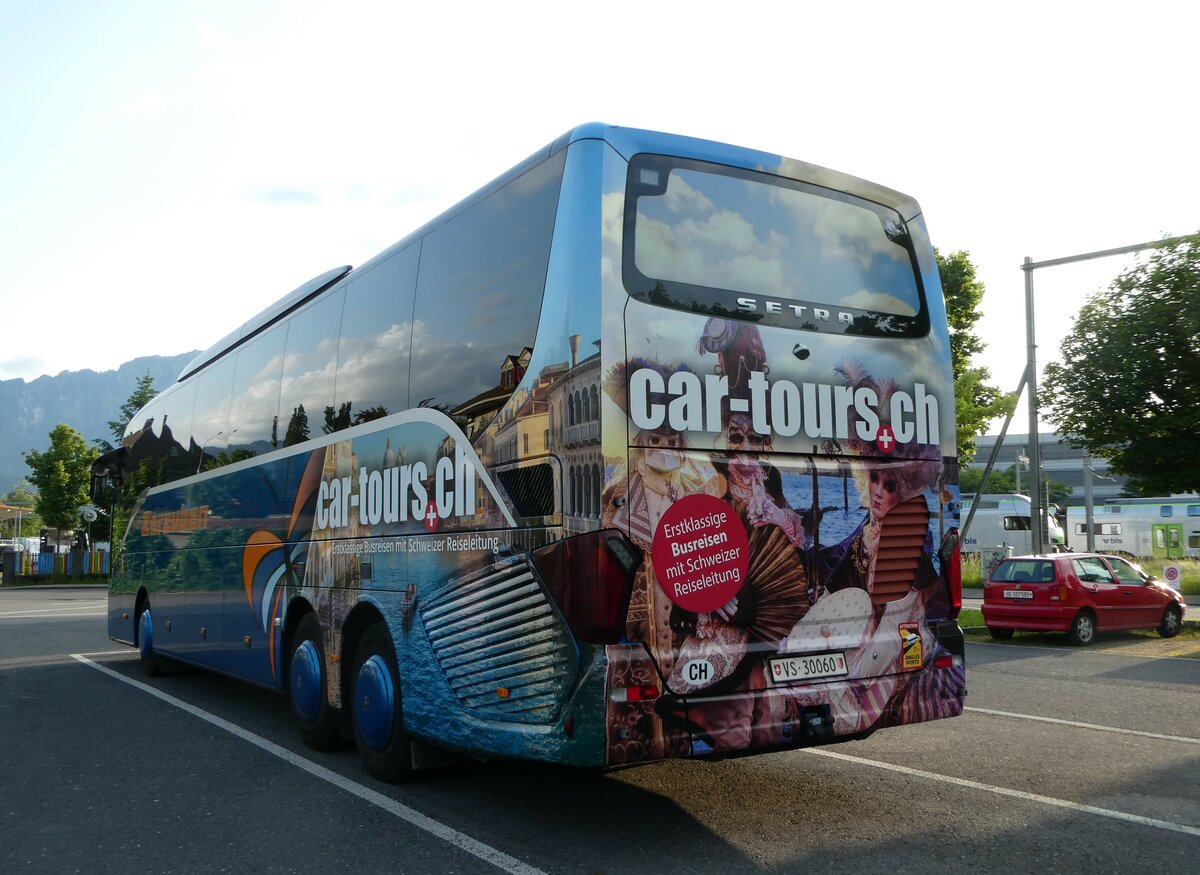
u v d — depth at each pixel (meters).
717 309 5.44
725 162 5.71
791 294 5.77
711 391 5.32
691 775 6.95
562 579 5.06
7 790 6.83
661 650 5.01
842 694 5.54
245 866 5.14
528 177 5.76
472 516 5.84
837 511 5.70
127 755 7.95
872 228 6.25
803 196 5.98
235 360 10.41
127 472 14.51
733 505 5.31
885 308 6.17
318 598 7.93
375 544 7.01
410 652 6.45
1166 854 5.12
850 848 5.25
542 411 5.31
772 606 5.39
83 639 18.64
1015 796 6.29
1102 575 18.23
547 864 5.04
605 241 5.18
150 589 12.84
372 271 7.55
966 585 34.28
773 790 6.49
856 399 5.88
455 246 6.40
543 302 5.39
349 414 7.61
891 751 7.71
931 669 5.95
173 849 5.46
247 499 9.65
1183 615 19.42
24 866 5.21
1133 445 19.64
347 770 7.31
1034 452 21.38
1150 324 18.94
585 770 7.12
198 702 10.86
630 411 5.05
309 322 8.64
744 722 5.20
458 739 5.84
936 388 6.27
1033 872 4.86
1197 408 18.70
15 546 88.94
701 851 5.22
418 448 6.51
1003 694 10.93
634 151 5.41
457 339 6.22
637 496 5.01
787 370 5.62
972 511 22.22
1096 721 9.07
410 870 5.01
